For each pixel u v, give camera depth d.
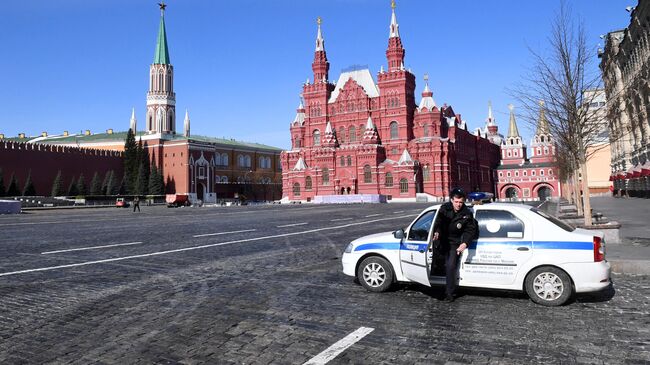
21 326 7.02
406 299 8.47
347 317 7.34
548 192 125.88
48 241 18.91
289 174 102.50
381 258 9.10
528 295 8.23
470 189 107.38
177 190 107.81
